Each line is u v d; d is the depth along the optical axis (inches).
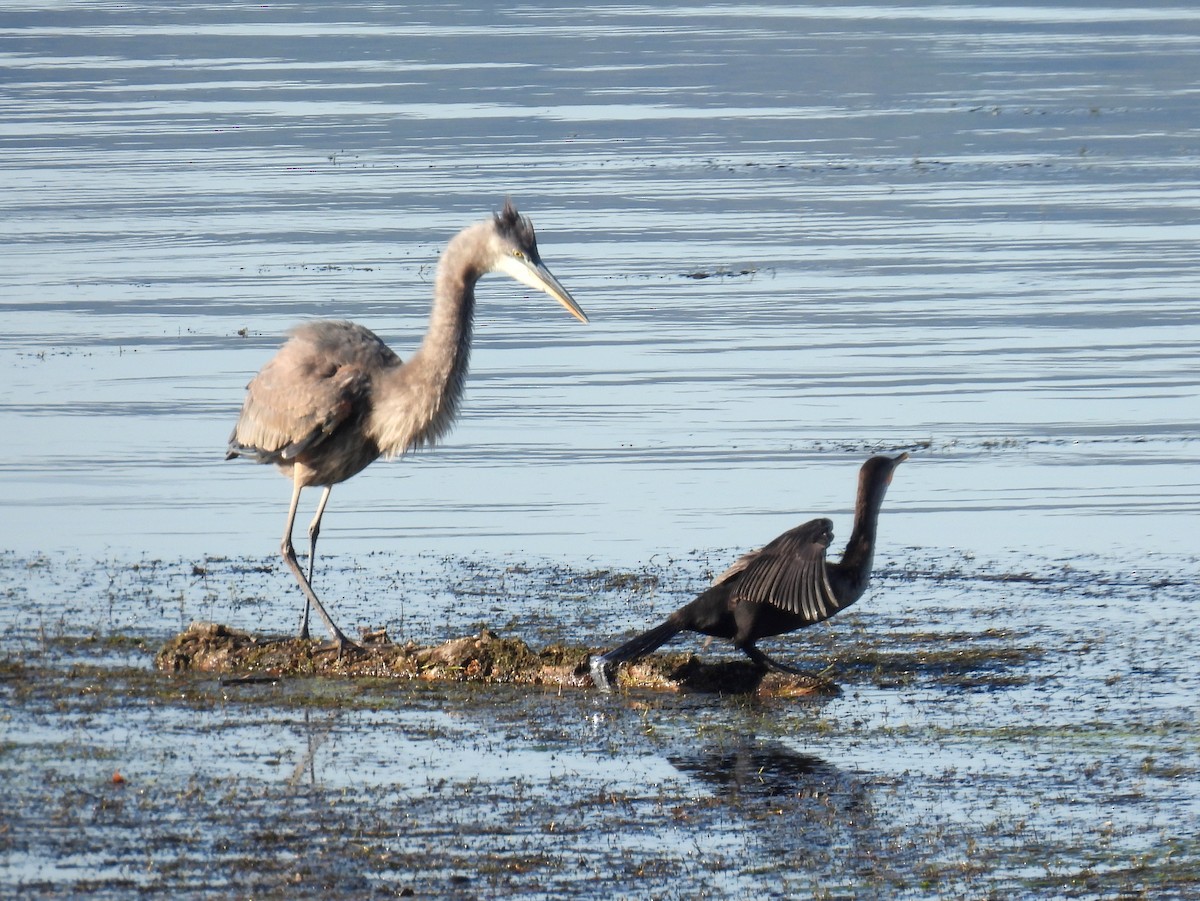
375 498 708.7
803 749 433.1
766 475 742.5
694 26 2965.1
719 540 646.5
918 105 2097.7
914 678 492.1
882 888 350.0
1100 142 1801.2
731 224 1392.7
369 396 520.1
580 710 465.7
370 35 2898.6
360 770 414.0
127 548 632.4
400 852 362.9
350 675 494.3
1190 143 1790.1
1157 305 1094.4
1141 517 675.4
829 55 2559.1
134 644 516.7
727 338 1016.9
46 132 1904.5
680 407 861.8
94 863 354.3
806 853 366.6
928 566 610.9
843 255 1268.5
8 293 1128.8
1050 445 789.9
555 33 2883.9
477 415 847.7
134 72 2476.6
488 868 356.2
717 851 367.2
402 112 2069.4
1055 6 3250.5
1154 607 558.6
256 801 390.9
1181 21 2947.8
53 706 458.0
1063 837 375.9
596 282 1183.6
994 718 455.8
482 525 669.3
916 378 920.9
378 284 1160.2
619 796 398.9
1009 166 1670.8
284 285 1156.5
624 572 601.6
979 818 386.9
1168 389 892.6
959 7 3257.9
